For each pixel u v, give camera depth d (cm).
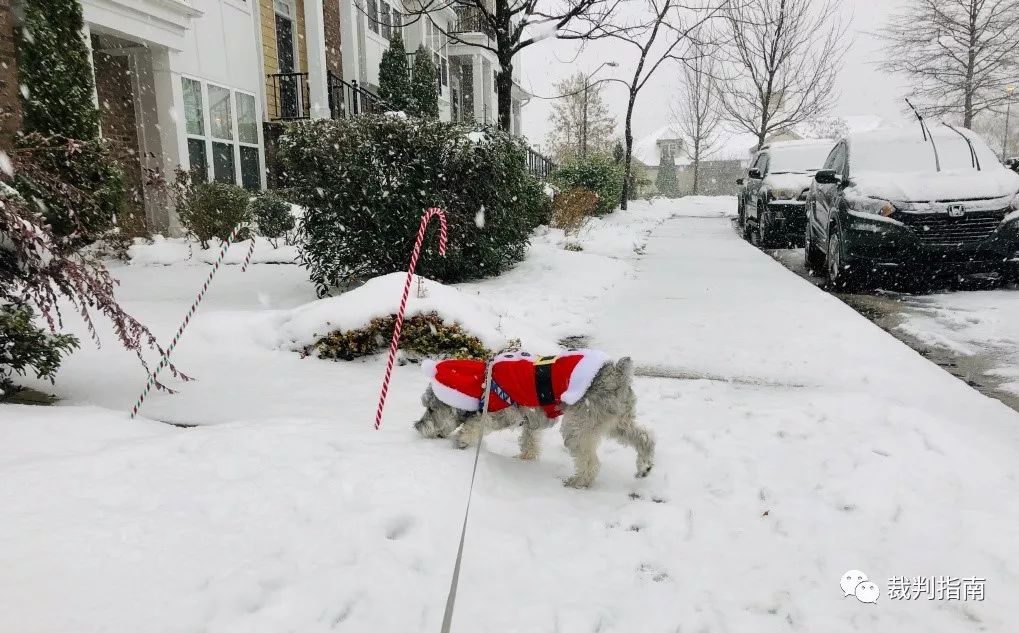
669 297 985
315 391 573
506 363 417
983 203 908
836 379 609
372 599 276
